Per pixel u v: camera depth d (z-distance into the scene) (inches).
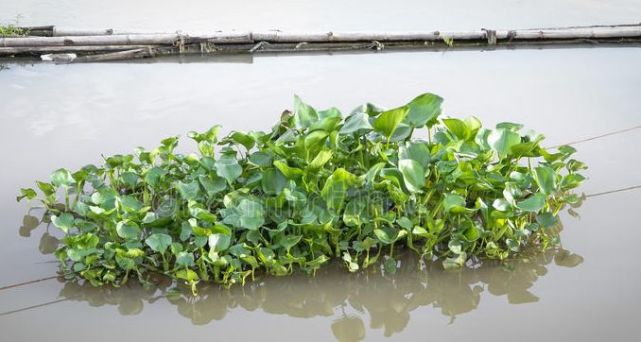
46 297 138.6
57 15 319.3
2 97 231.9
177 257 136.2
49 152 194.9
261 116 218.7
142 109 224.7
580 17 334.0
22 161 189.8
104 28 297.0
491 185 155.8
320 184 153.3
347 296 141.8
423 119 159.0
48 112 221.1
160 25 306.0
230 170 154.1
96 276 140.6
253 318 135.0
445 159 153.7
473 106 229.6
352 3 349.4
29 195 162.6
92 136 205.0
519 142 159.5
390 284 144.9
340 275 146.7
